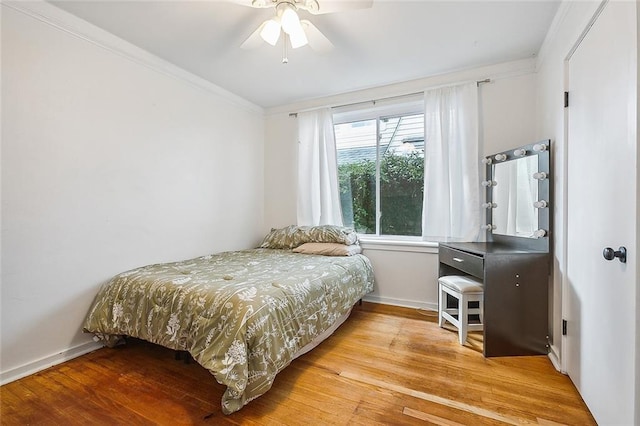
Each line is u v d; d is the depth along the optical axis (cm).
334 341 224
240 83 305
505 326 200
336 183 332
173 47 235
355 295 257
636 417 104
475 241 267
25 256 176
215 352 143
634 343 105
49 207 186
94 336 209
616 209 119
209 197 305
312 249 302
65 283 194
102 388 165
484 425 135
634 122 105
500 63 261
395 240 320
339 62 260
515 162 237
